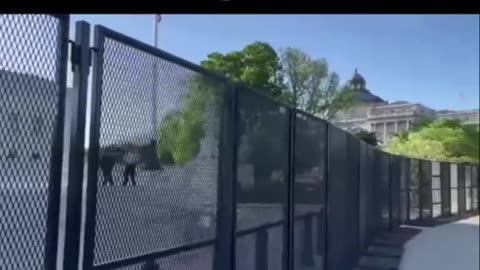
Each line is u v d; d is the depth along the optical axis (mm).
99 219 2527
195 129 3400
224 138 3828
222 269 3754
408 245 11188
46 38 2266
